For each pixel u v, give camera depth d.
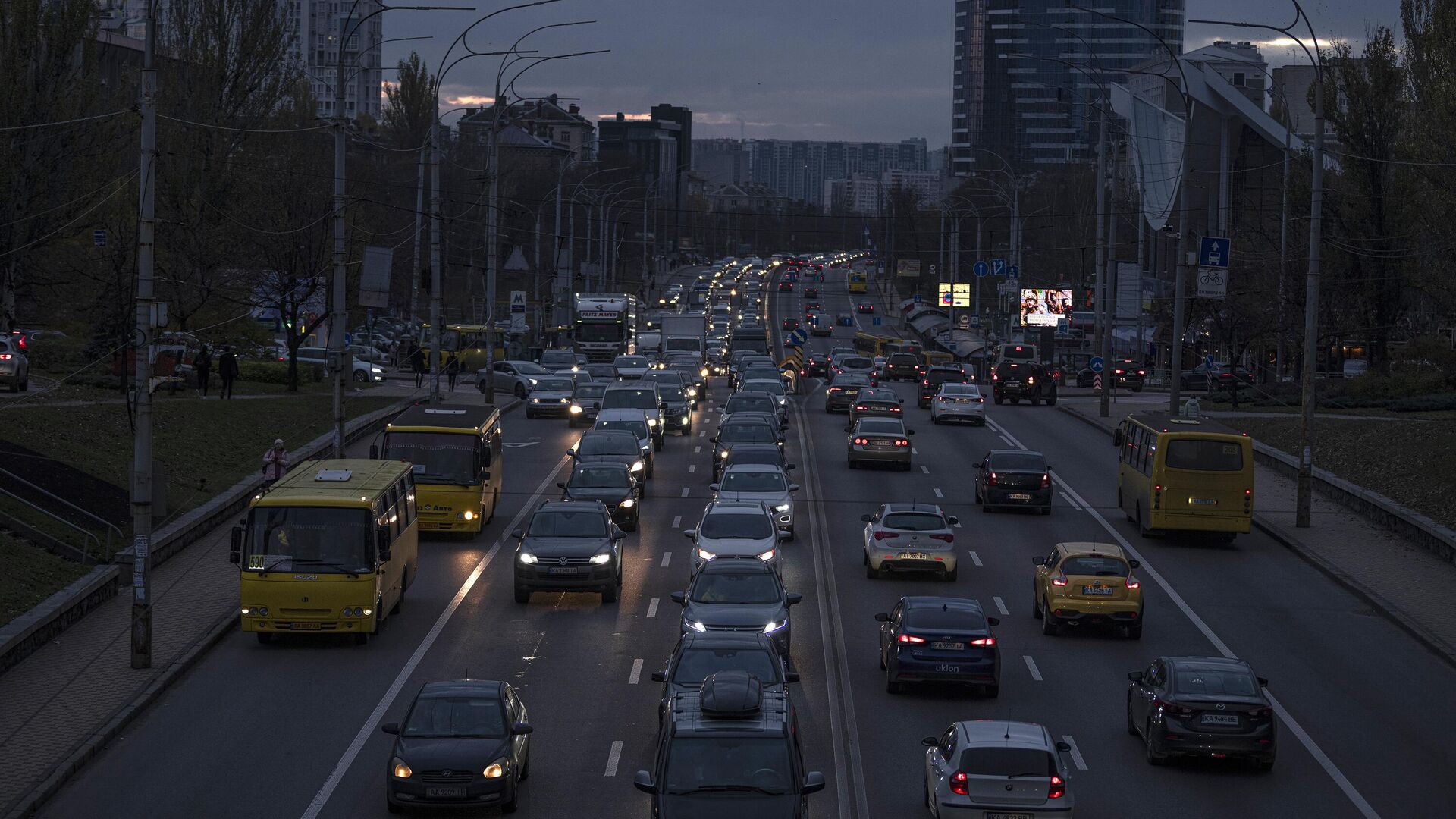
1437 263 90.38
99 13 73.00
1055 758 24.97
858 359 129.75
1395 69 95.19
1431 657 40.75
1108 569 41.56
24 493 47.41
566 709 33.78
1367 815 27.47
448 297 195.75
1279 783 29.39
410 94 185.25
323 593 38.66
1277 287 105.81
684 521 59.50
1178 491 55.50
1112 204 111.25
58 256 78.62
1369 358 103.62
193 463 60.06
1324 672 38.88
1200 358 141.62
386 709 33.59
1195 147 160.38
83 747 29.97
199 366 76.81
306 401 82.31
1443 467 63.12
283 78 89.44
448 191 154.88
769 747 23.84
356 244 95.69
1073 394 121.25
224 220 86.56
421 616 43.09
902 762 30.06
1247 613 45.75
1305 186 101.19
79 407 61.56
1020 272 171.50
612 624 42.19
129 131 74.69
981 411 94.06
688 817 22.95
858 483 69.88
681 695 26.20
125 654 37.50
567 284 170.38
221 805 27.14
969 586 48.50
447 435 54.69
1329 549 54.97
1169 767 30.25
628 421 71.00
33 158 68.81
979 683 34.66
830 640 41.09
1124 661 39.34
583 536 45.09
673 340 135.12
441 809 26.62
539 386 95.38
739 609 36.81
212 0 84.75
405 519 44.59
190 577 46.28
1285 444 78.19
